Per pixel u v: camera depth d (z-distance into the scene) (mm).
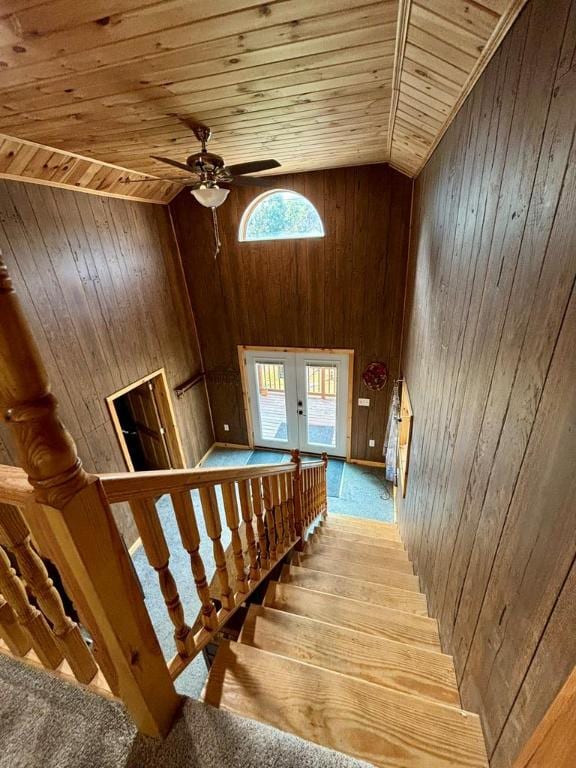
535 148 975
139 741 1076
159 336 4684
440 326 2244
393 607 2129
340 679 1296
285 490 2463
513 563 1015
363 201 4121
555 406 825
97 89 1794
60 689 1186
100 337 3723
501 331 1208
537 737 698
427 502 2385
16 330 611
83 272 3480
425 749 1107
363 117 2400
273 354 5402
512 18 1097
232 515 1555
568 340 778
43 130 2338
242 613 2197
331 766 1019
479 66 1405
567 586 718
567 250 796
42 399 668
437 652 1603
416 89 1842
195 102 2014
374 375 4992
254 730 1099
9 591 1057
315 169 4086
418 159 2988
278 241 4633
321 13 1293
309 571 2402
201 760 1039
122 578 911
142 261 4301
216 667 1349
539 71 948
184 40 1415
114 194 3801
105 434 3820
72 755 1055
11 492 782
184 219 4812
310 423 5766
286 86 1874
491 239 1330
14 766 1034
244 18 1301
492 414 1262
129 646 950
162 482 1028
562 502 768
